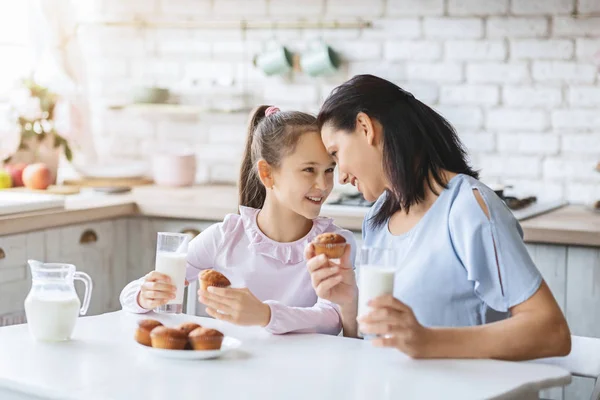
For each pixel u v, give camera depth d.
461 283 2.10
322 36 4.42
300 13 4.46
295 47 4.47
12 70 4.61
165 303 2.26
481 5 4.14
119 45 4.80
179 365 1.84
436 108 4.26
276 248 2.56
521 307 1.95
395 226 2.28
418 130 2.13
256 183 2.70
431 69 4.25
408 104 2.15
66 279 2.06
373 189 2.18
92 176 4.56
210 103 4.66
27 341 2.02
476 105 4.20
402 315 1.85
